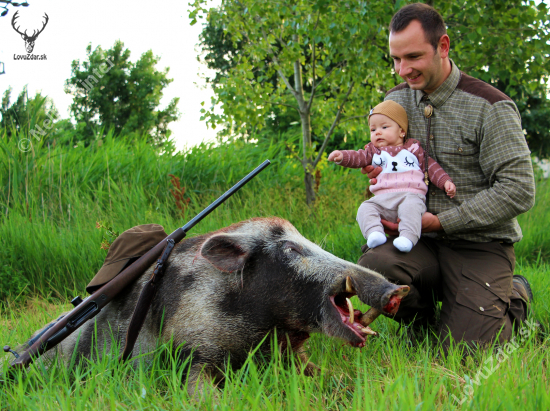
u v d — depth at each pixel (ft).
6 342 6.72
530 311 6.87
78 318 5.61
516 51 10.91
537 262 10.52
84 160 14.92
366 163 6.77
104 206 12.59
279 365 5.41
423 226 6.47
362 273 5.56
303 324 5.75
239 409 4.49
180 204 12.47
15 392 5.15
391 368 5.51
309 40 13.29
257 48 13.71
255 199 13.79
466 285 6.28
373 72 12.16
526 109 26.11
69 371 5.67
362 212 6.56
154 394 4.99
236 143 16.33
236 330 5.72
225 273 5.82
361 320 5.63
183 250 6.07
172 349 5.67
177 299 5.76
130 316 5.88
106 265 5.92
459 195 6.61
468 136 6.48
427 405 4.37
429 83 6.50
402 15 6.33
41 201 12.44
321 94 15.07
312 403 4.88
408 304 6.53
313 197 13.98
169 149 16.10
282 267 5.76
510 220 6.53
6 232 10.49
